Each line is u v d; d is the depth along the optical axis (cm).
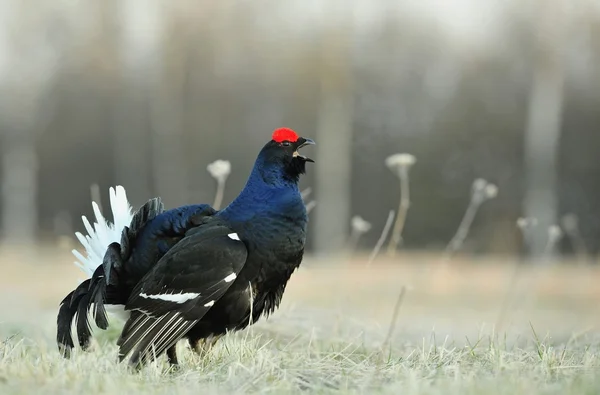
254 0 2941
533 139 2639
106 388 488
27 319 990
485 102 2919
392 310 1184
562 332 913
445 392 463
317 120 2994
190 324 570
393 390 478
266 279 607
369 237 2820
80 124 3294
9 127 3334
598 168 2723
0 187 3453
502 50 2892
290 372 541
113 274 591
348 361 582
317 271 1753
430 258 2341
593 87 2748
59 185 3341
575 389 456
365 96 3031
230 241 584
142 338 557
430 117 2972
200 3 2983
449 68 3022
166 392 488
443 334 901
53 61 3272
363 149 2964
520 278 1686
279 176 614
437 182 2842
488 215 2797
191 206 615
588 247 2612
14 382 489
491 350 597
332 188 2844
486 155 2878
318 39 2778
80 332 592
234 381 517
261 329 761
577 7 2556
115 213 619
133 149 3294
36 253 2438
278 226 603
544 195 2622
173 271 570
